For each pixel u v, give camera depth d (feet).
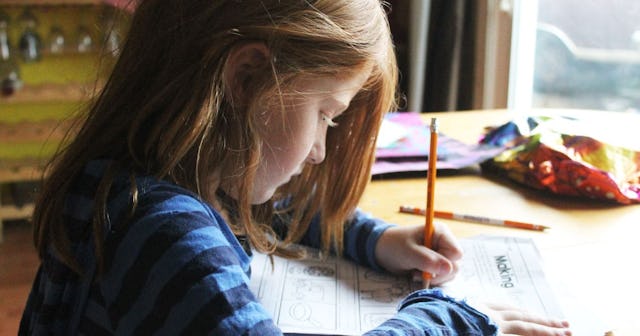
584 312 2.33
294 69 2.04
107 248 1.85
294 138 2.15
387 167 3.66
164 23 2.13
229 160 2.12
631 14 6.11
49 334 2.04
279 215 3.02
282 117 2.11
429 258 2.62
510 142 3.88
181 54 2.06
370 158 2.81
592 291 2.47
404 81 6.96
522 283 2.55
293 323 2.33
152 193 1.91
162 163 2.02
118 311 1.78
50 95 7.35
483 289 2.53
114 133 2.12
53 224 2.06
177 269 1.74
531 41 6.53
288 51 2.03
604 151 3.51
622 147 3.57
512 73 6.52
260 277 2.66
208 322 1.68
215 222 1.96
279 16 2.02
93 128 2.18
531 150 3.57
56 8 7.49
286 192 2.97
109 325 1.82
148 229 1.81
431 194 2.72
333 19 2.07
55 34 7.52
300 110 2.11
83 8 7.45
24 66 7.63
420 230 2.79
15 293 6.61
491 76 6.50
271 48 2.01
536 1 6.42
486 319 2.18
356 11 2.14
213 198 2.19
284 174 2.22
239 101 2.07
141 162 2.04
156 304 1.72
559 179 3.35
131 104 2.14
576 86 6.56
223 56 2.01
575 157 3.45
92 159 2.13
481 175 3.66
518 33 6.43
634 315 2.31
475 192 3.43
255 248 2.60
